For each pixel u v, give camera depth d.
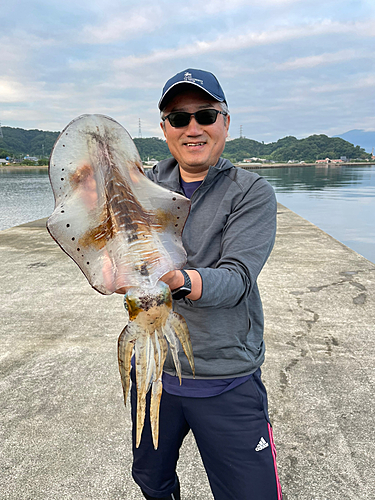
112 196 1.10
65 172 1.11
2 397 2.90
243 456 1.47
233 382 1.52
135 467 1.69
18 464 2.29
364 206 14.87
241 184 1.54
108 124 1.19
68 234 1.07
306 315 4.15
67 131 1.14
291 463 2.24
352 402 2.75
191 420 1.54
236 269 1.31
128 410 2.75
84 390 2.97
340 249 6.84
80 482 2.17
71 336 3.85
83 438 2.49
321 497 2.02
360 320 4.02
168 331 1.07
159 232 1.14
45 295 4.96
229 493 1.51
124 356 1.02
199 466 2.28
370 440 2.40
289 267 5.80
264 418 1.55
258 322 1.62
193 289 1.14
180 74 1.53
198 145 1.58
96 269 1.07
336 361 3.26
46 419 2.66
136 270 1.01
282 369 3.15
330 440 2.40
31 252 7.15
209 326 1.49
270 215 1.49
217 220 1.52
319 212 13.24
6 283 5.44
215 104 1.56
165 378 1.58
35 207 15.27
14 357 3.46
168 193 1.18
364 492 2.05
